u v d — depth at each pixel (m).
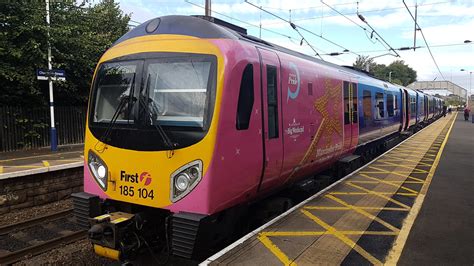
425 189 8.22
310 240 5.07
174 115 4.71
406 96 20.80
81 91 17.95
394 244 5.03
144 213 5.00
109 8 21.12
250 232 5.65
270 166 5.71
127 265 4.82
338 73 9.20
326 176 9.35
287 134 6.21
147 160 4.79
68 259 6.16
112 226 4.66
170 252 4.77
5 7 13.87
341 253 4.69
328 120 8.23
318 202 7.00
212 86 4.56
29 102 15.70
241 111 4.90
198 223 4.32
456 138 20.80
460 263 4.52
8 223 8.27
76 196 5.31
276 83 5.86
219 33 4.98
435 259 4.62
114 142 5.08
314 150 7.48
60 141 16.88
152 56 5.03
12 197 9.05
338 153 9.16
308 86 7.11
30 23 13.99
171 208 4.66
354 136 10.34
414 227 5.73
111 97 5.27
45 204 9.81
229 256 4.48
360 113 10.95
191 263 5.70
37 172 9.48
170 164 4.64
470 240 5.25
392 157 13.18
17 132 15.07
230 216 5.26
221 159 4.57
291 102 6.38
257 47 5.58
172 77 4.84
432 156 13.48
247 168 5.10
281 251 4.68
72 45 15.98
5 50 13.52
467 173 10.15
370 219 6.04
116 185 5.07
